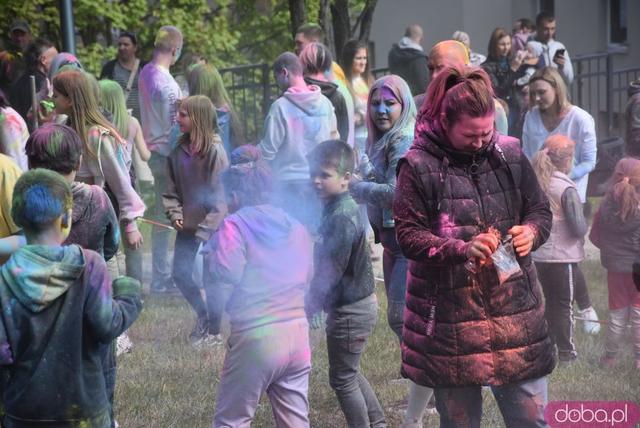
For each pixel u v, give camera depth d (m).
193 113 6.86
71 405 3.78
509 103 11.23
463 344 4.04
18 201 3.76
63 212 3.80
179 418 5.56
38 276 3.67
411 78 11.60
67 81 6.13
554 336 6.43
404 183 4.09
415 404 5.02
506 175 4.11
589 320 7.10
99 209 4.57
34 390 3.74
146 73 8.86
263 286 4.29
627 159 6.30
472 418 4.20
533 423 4.14
